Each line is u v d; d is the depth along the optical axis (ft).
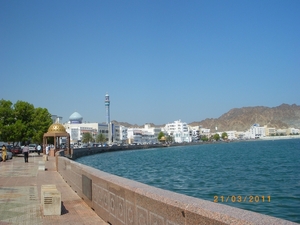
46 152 189.78
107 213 30.25
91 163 234.99
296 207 57.72
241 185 89.51
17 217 35.60
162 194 19.49
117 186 26.63
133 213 22.82
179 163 197.26
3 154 143.43
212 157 250.57
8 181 70.08
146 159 263.08
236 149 406.41
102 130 641.81
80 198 45.73
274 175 114.01
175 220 16.81
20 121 219.41
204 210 14.76
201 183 97.14
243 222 12.67
